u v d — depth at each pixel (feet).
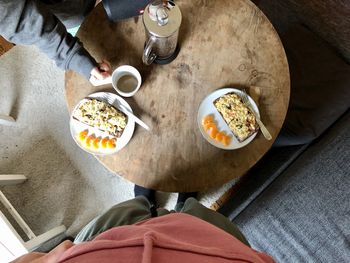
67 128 5.26
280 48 3.48
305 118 3.91
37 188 5.08
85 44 3.53
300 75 4.09
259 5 4.61
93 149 3.29
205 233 1.98
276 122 3.34
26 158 5.19
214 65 3.44
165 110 3.36
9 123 5.23
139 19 3.55
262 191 4.00
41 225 4.96
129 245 1.62
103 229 2.77
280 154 4.21
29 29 3.39
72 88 3.46
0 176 4.64
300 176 3.76
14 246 3.61
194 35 3.51
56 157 5.18
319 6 4.11
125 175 3.26
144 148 3.29
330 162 3.75
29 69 5.46
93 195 5.06
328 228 3.57
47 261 1.87
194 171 3.25
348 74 4.01
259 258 1.87
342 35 4.11
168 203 4.92
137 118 3.29
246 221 3.76
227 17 3.55
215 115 3.32
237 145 3.25
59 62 3.56
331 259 3.48
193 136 3.30
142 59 3.46
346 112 4.04
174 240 1.70
